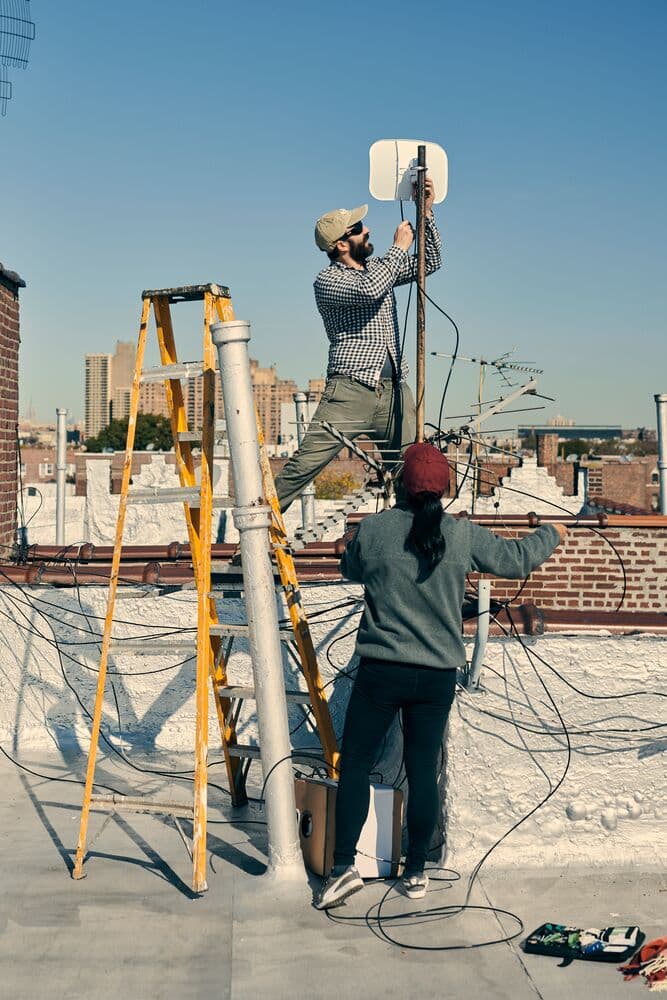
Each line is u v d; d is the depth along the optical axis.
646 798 5.16
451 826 5.11
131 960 4.14
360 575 4.70
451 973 4.07
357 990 3.93
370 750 4.66
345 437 6.04
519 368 6.31
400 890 4.83
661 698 5.12
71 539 26.47
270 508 5.27
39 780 6.56
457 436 6.38
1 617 7.36
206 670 5.02
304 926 4.45
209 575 5.13
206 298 5.20
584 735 5.13
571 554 11.82
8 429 9.05
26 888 4.81
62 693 7.34
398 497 4.89
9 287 9.00
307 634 5.48
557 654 5.10
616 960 4.14
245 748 5.80
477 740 5.09
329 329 6.23
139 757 7.09
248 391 5.00
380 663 4.60
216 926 4.45
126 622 7.33
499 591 11.86
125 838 5.50
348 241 6.25
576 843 5.16
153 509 22.69
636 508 19.00
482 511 20.05
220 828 5.67
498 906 4.66
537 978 4.04
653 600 11.81
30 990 3.89
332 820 4.91
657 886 4.88
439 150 6.38
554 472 37.97
